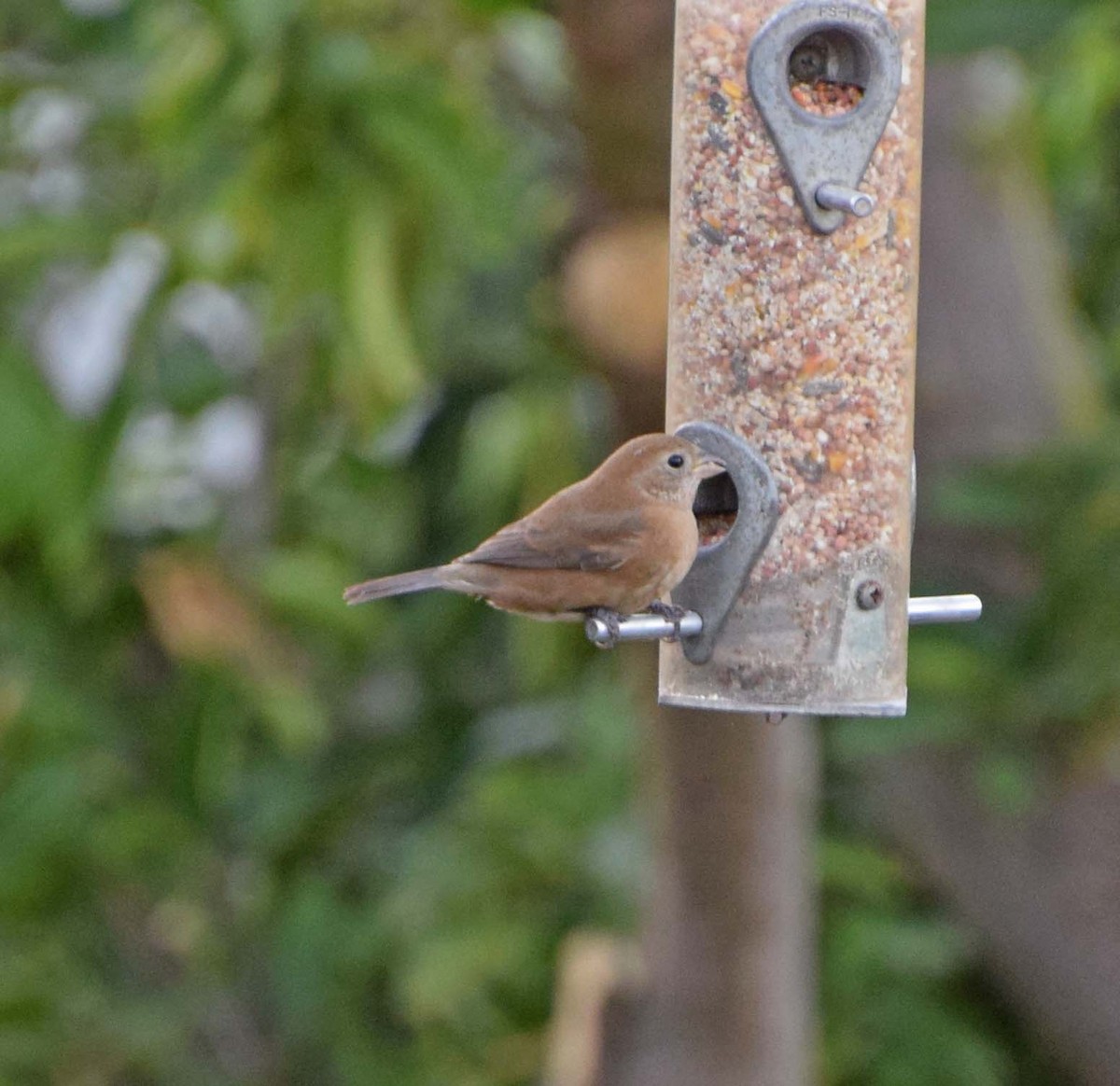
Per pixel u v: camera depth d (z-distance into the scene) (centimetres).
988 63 1265
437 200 985
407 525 1393
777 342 959
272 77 939
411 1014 1242
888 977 1206
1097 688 998
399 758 1312
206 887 1270
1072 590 1021
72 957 1230
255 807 1286
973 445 1204
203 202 961
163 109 979
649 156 1009
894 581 961
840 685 952
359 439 1168
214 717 1143
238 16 907
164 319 1072
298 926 1238
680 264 978
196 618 1116
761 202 958
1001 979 1225
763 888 1065
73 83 1093
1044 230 1276
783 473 955
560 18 997
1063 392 1222
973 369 1214
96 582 1115
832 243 955
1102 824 1147
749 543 950
